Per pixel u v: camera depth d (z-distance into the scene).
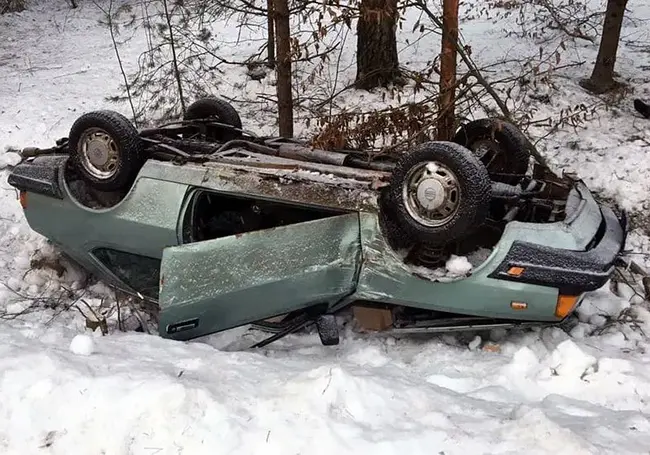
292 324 4.66
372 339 4.77
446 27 5.94
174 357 4.02
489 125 5.37
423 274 4.21
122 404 3.20
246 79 10.46
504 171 5.37
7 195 7.55
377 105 8.96
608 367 3.95
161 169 4.91
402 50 10.00
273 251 4.43
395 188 4.23
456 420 3.26
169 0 11.48
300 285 4.38
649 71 9.39
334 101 9.23
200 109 6.39
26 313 5.25
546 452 2.86
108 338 4.42
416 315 4.64
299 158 5.02
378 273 4.34
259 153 5.19
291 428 3.04
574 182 5.07
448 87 5.95
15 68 12.66
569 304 4.04
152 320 5.29
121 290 5.46
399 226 4.50
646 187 6.77
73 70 12.16
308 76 9.73
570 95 8.70
